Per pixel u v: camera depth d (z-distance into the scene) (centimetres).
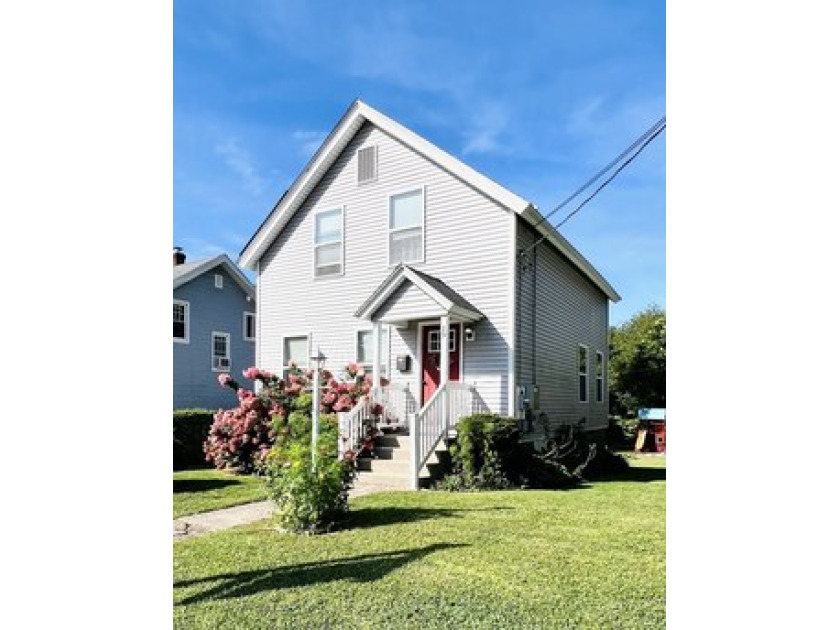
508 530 588
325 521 620
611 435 2019
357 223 1291
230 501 801
